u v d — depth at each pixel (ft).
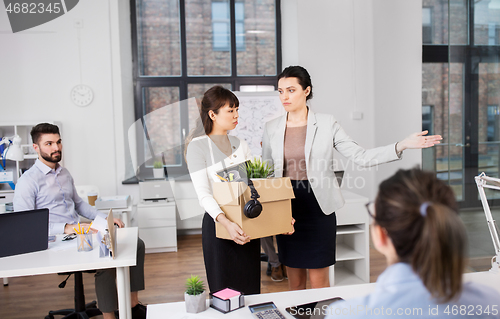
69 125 14.94
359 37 16.56
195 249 13.94
